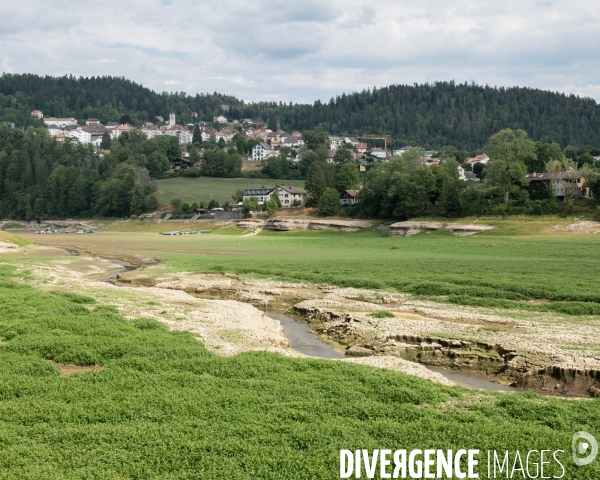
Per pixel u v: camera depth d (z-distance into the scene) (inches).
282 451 724.0
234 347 1238.3
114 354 1155.3
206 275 2689.5
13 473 664.4
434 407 888.3
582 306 1672.0
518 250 3248.0
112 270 3093.0
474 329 1456.7
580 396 1028.5
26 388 954.1
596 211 4256.9
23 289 1895.9
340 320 1670.8
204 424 804.6
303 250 3870.6
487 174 4953.3
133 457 708.0
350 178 7027.6
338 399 902.4
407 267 2620.6
